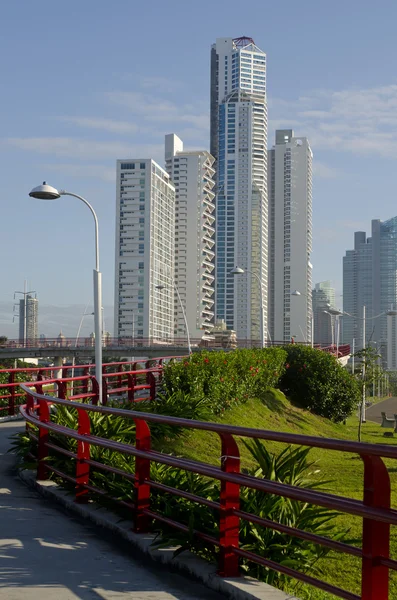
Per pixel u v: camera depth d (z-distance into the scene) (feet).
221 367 83.76
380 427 153.28
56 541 25.44
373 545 15.62
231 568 20.44
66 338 378.53
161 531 24.63
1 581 20.47
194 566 21.33
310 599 23.59
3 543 24.93
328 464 69.62
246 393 95.14
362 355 150.30
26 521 28.66
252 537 23.53
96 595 19.48
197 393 75.10
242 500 24.04
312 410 118.83
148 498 25.30
